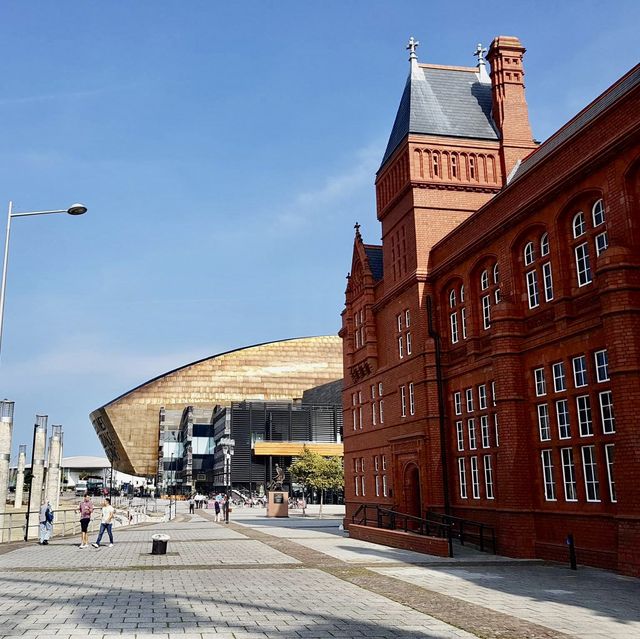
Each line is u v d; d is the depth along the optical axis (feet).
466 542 77.15
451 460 83.66
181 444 529.04
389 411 101.81
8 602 37.91
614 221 54.54
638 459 48.47
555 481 61.62
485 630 30.68
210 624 31.65
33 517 101.19
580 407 59.06
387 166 105.40
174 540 90.48
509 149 97.91
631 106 53.16
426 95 100.99
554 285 62.95
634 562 48.16
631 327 50.29
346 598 39.81
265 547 77.71
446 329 87.30
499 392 67.62
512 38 102.78
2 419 92.63
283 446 351.05
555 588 43.83
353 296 122.52
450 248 86.17
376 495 106.63
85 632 29.66
